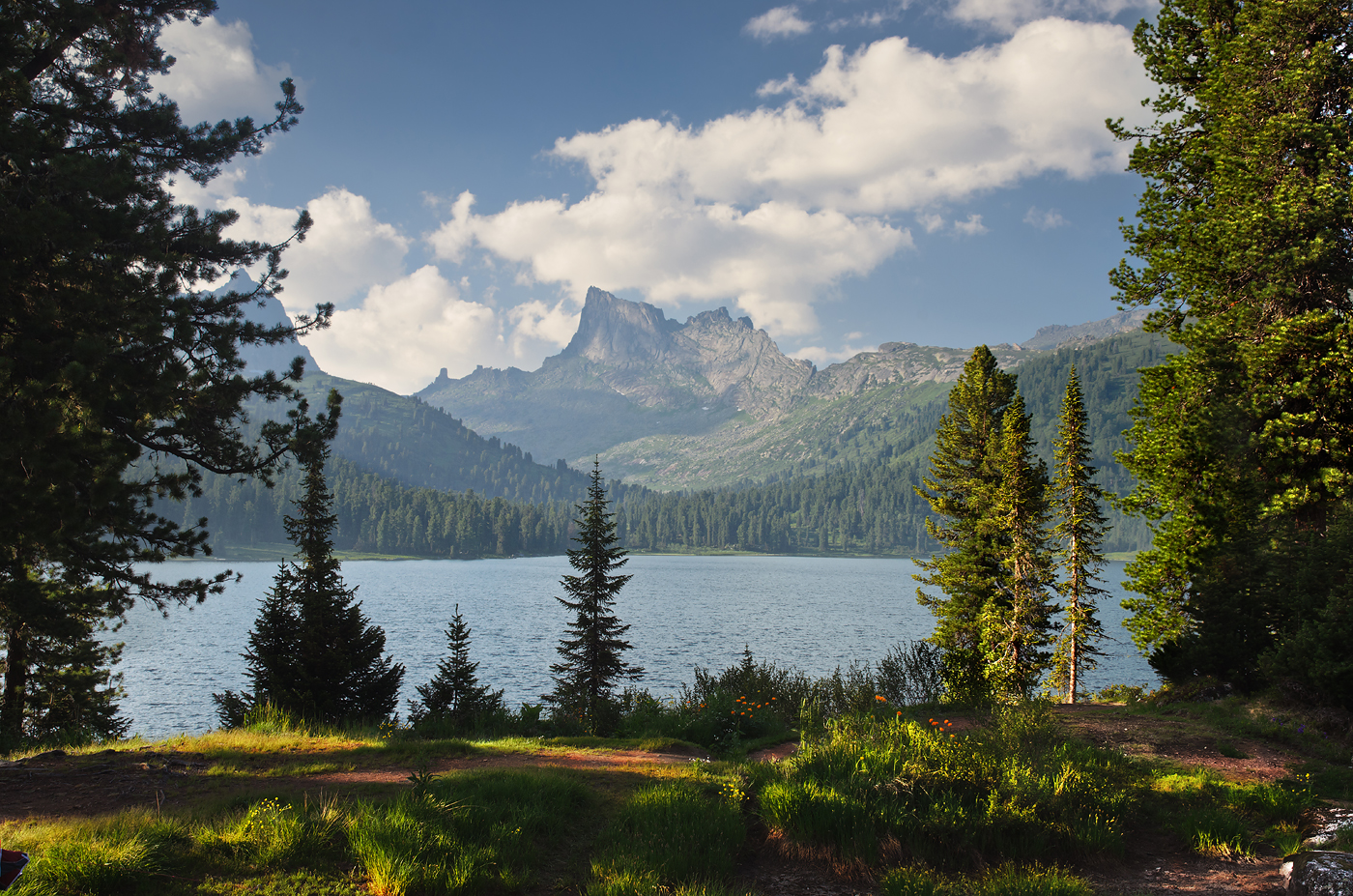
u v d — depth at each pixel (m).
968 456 30.48
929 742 11.72
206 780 10.29
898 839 9.13
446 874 7.25
